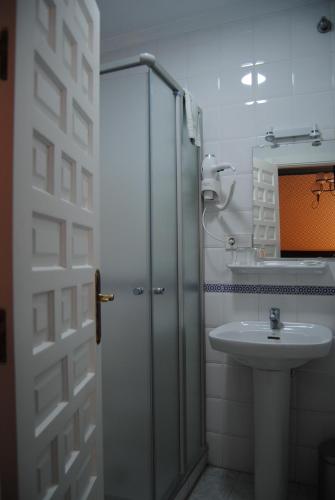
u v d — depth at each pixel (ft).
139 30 7.21
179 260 5.83
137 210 5.16
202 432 6.62
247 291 6.51
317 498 5.57
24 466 2.33
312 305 6.10
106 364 5.29
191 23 6.88
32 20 2.52
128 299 5.18
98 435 3.67
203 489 5.96
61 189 2.99
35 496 2.46
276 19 6.39
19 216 2.32
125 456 5.10
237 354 5.09
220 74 6.75
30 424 2.41
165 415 5.37
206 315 6.81
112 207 5.34
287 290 6.25
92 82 3.72
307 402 6.07
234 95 6.64
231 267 6.21
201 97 6.88
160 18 6.85
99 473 3.67
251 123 6.52
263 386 5.36
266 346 4.82
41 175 2.68
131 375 5.12
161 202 5.43
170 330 5.61
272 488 5.28
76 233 3.33
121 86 5.29
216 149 6.75
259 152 6.46
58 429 2.84
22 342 2.34
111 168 5.36
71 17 3.20
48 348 2.68
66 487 2.95
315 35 6.15
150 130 5.10
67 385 3.03
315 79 6.13
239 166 6.59
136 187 5.17
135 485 5.00
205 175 6.49
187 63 6.99
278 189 6.33
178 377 5.79
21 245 2.34
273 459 5.29
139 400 5.04
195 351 6.51
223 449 6.61
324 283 6.04
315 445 6.01
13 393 2.25
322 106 6.08
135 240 5.16
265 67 6.45
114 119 5.34
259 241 6.41
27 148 2.43
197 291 6.66
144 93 5.13
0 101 2.31
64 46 3.08
